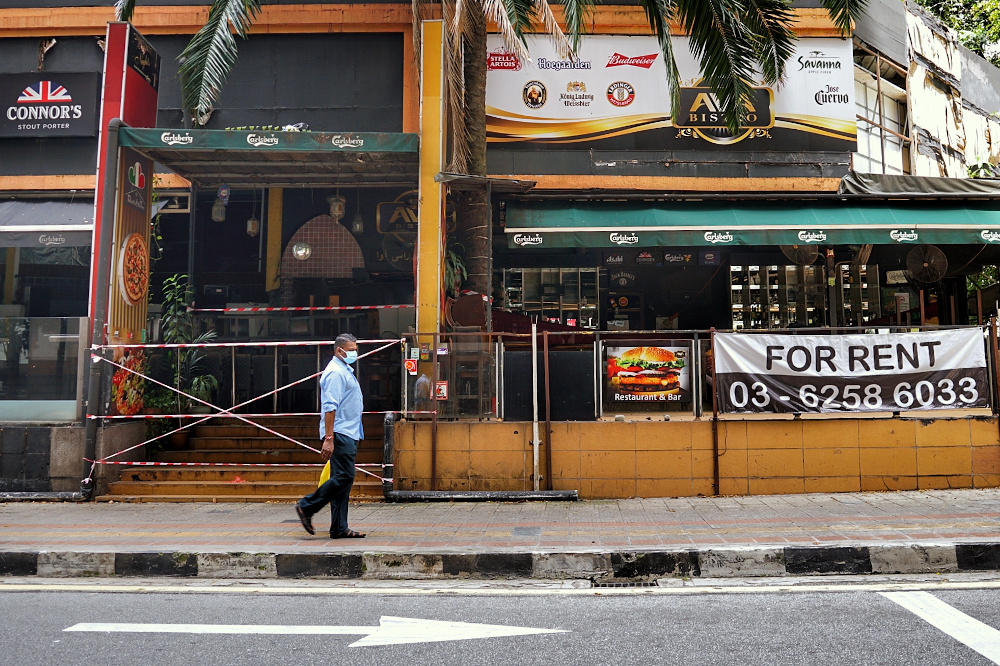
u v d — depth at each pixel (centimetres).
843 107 1159
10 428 875
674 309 1430
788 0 1112
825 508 730
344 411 649
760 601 489
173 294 1124
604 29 1152
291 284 1270
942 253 1212
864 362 827
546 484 830
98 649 404
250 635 427
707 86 1148
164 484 879
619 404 836
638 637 416
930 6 2064
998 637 406
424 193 939
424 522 704
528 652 393
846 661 372
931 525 637
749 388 825
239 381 1054
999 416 825
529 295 1365
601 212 1089
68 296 1321
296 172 1114
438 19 1064
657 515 718
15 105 1136
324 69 1163
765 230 1052
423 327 920
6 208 1063
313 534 651
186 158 1030
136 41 965
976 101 1591
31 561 593
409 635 425
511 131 1134
